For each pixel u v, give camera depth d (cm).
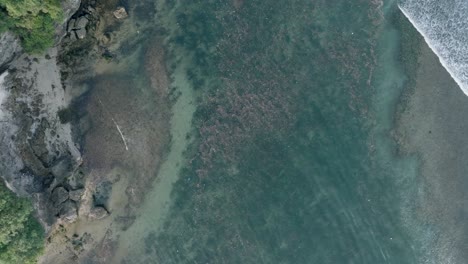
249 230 3231
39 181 3005
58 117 3102
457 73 3241
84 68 3159
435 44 3241
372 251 3241
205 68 3241
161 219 3209
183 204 3219
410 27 3244
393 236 3244
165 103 3216
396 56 3244
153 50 3219
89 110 3167
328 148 3244
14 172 2906
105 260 3172
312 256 3238
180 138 3222
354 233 3244
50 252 3122
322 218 3244
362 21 3231
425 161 3234
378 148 3244
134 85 3200
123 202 3189
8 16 2658
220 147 3234
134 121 3198
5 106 2922
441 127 3238
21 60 2998
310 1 3238
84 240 3155
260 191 3244
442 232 3231
